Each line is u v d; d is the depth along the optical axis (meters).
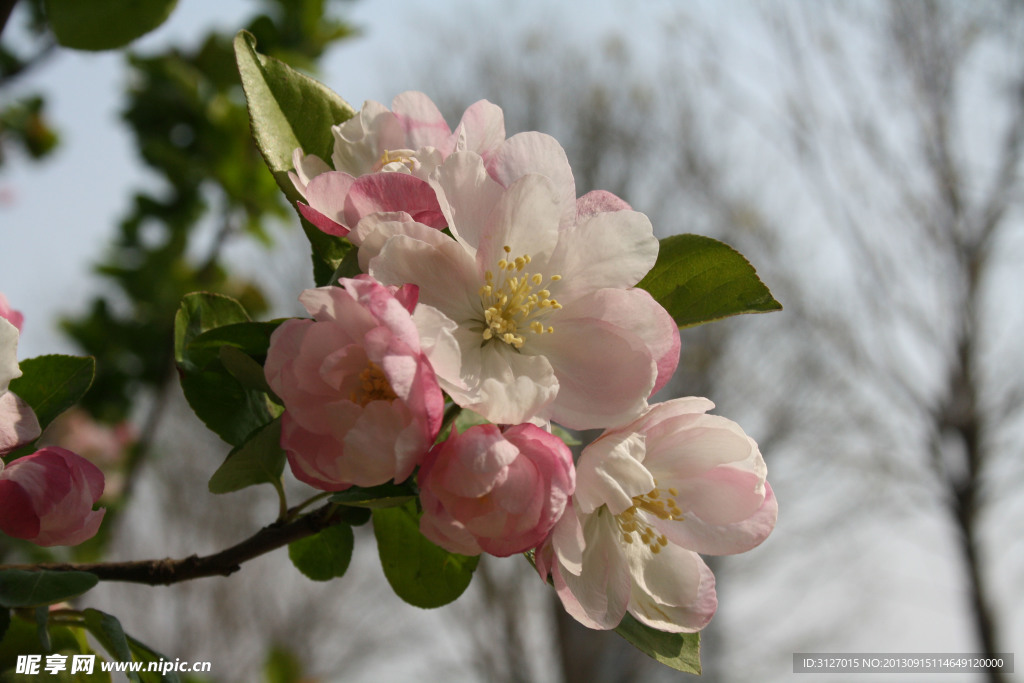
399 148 0.30
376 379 0.25
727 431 0.28
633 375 0.27
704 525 0.28
